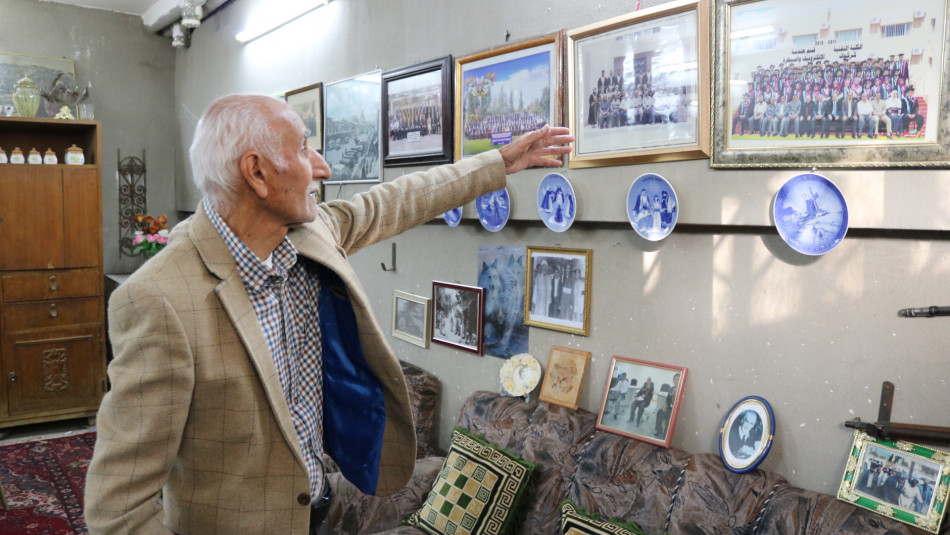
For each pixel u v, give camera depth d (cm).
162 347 101
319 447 132
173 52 570
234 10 455
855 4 155
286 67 399
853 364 165
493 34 251
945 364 151
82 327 455
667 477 187
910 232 155
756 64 172
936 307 150
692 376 198
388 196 149
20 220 430
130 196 559
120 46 545
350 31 337
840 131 159
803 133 165
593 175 217
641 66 199
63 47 521
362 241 144
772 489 169
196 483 112
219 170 107
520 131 241
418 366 308
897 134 151
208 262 108
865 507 157
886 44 151
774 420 175
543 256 241
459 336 281
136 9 537
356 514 234
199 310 105
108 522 99
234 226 111
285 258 117
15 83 498
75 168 447
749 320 184
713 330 192
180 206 569
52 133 496
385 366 126
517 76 240
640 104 200
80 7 526
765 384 181
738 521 169
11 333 432
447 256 289
